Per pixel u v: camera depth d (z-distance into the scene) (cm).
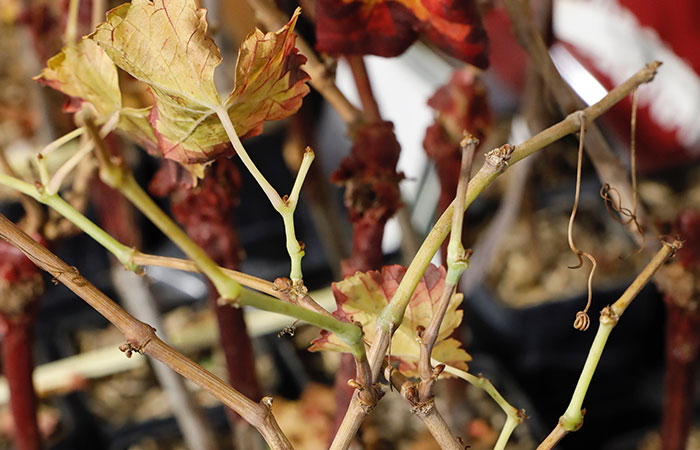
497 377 92
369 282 28
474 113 41
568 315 96
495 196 118
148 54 25
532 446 84
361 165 35
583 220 117
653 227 37
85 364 102
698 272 38
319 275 117
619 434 94
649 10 123
